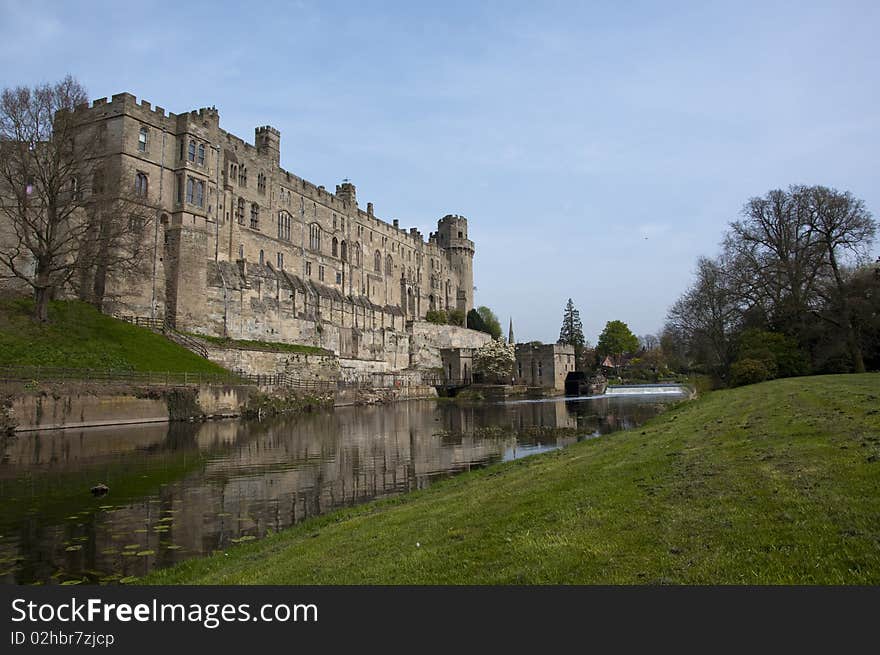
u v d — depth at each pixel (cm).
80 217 5819
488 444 3756
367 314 10969
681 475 1341
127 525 1797
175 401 4797
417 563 1028
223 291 7294
